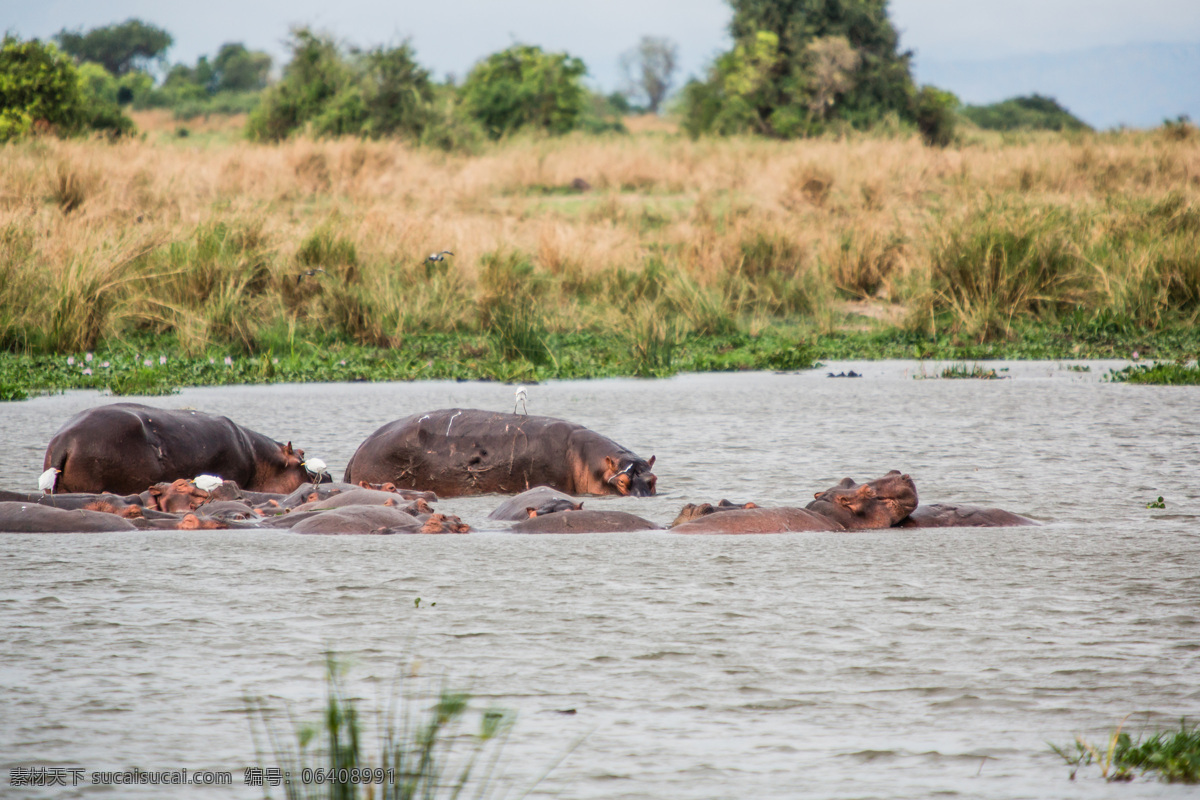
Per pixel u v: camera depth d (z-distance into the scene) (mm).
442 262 73438
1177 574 19281
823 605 17375
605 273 76875
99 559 20625
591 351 63281
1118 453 33656
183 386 52562
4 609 17062
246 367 56281
